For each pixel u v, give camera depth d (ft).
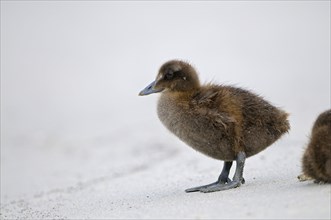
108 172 61.05
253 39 144.87
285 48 133.49
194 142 37.50
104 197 44.60
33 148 79.61
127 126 83.82
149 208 34.04
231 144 36.83
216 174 47.70
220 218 29.78
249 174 43.14
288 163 45.88
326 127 33.30
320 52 126.41
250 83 105.81
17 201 52.42
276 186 35.32
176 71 37.99
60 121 95.09
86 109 102.83
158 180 49.06
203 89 37.76
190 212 31.58
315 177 34.06
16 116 101.35
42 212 42.16
